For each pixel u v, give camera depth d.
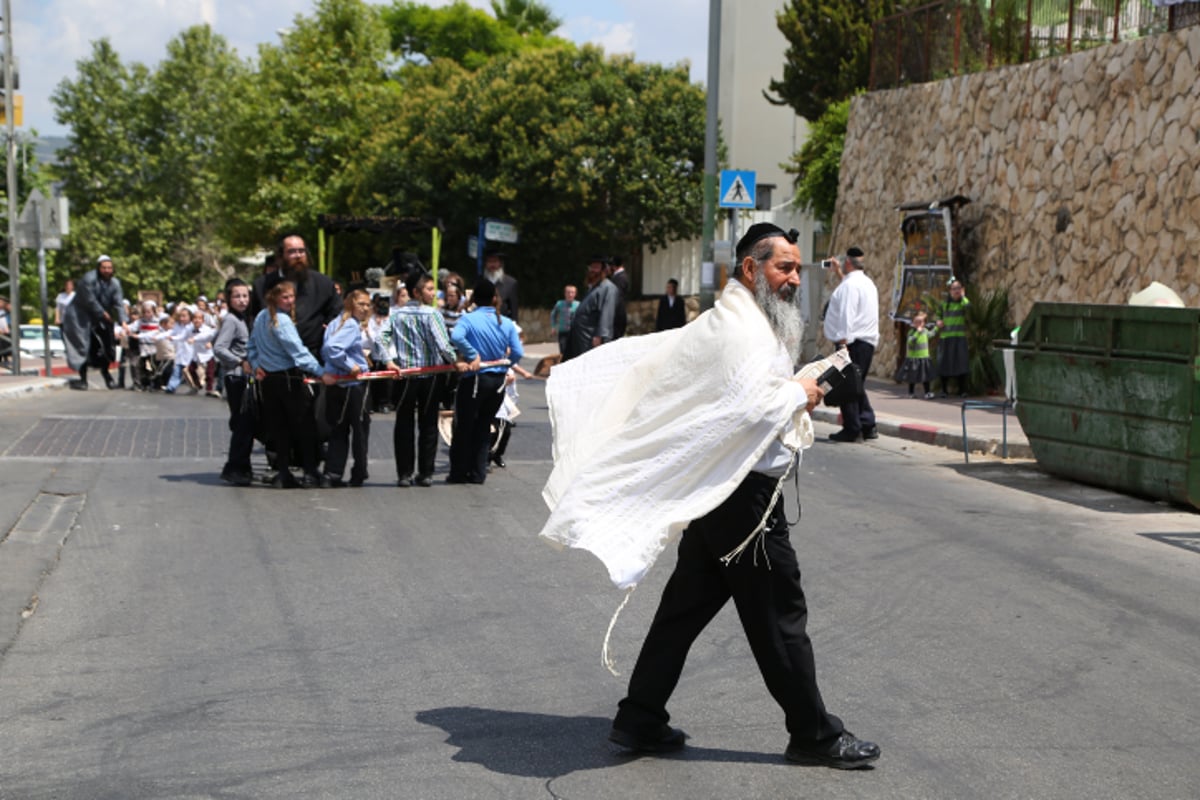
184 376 24.22
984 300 20.30
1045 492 11.13
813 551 8.57
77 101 73.25
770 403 4.30
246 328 11.60
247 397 11.06
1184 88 16.34
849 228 26.11
